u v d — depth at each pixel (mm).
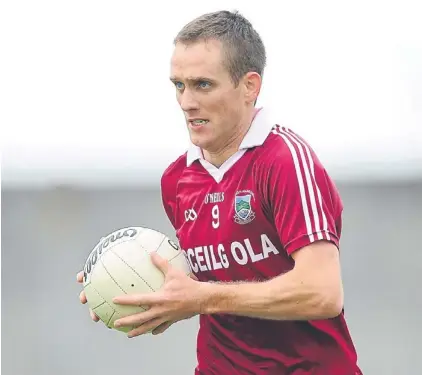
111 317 19125
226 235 19500
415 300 56750
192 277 19922
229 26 18812
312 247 17984
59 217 82500
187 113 18984
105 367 43344
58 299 59000
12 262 70188
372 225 79000
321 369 20125
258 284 18219
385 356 44781
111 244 19516
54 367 43781
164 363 44000
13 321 52875
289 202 18250
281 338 20047
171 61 18969
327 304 17844
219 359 20953
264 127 19250
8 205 83562
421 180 92562
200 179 20047
